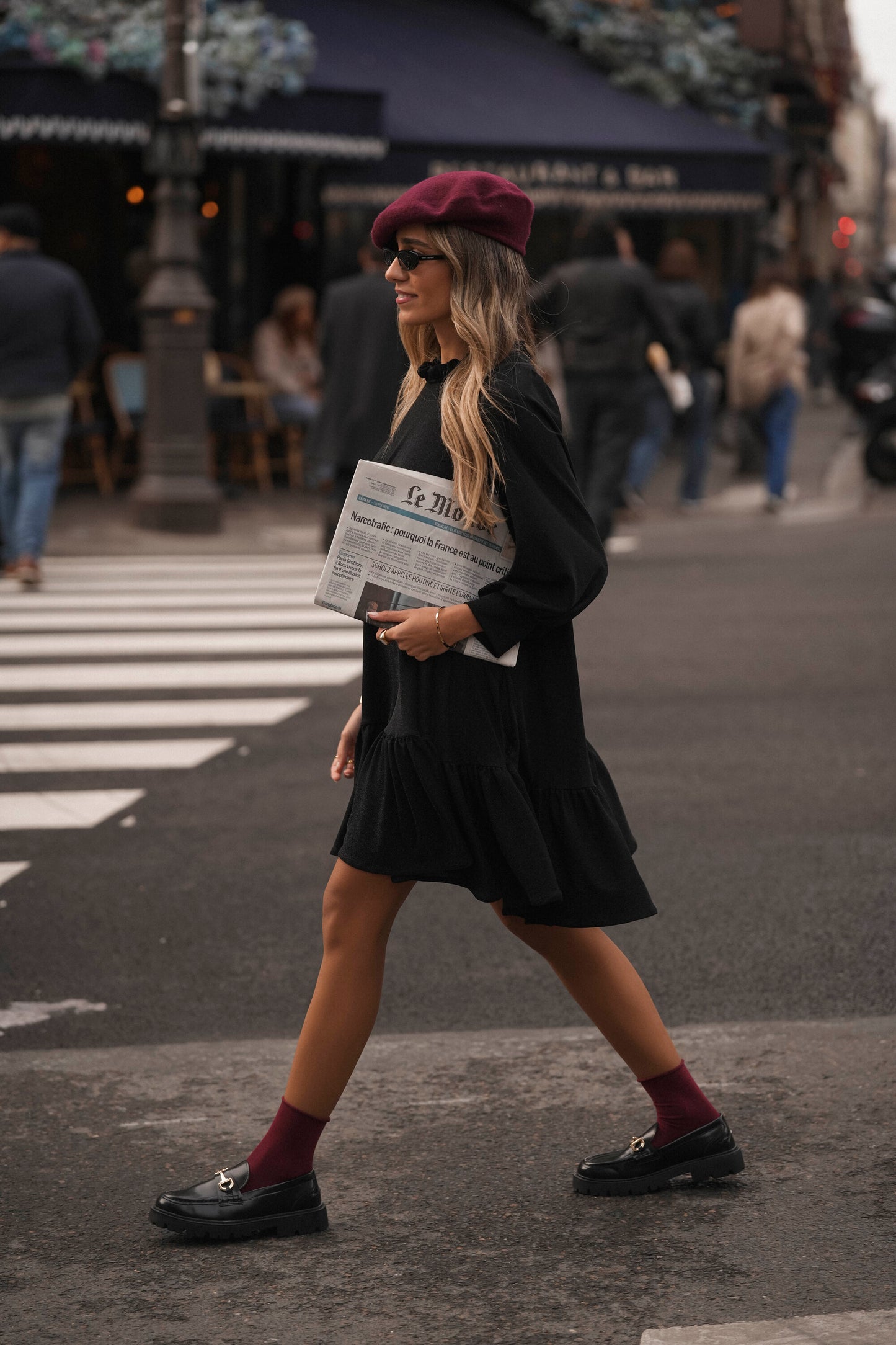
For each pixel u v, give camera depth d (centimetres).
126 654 1054
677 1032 478
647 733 855
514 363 351
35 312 1241
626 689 960
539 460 348
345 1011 365
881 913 593
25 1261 357
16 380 1250
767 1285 341
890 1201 376
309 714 906
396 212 354
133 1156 408
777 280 1723
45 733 861
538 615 349
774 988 527
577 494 354
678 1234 363
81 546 1509
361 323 1297
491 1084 447
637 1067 382
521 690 359
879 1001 516
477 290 351
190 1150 411
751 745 830
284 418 1861
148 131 1630
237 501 1816
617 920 363
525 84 2136
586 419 1403
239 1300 340
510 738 358
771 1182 387
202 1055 470
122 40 1588
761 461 2031
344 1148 411
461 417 344
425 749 352
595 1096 439
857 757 806
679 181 2067
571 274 1385
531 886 351
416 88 1997
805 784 759
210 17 1681
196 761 812
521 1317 331
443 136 1920
